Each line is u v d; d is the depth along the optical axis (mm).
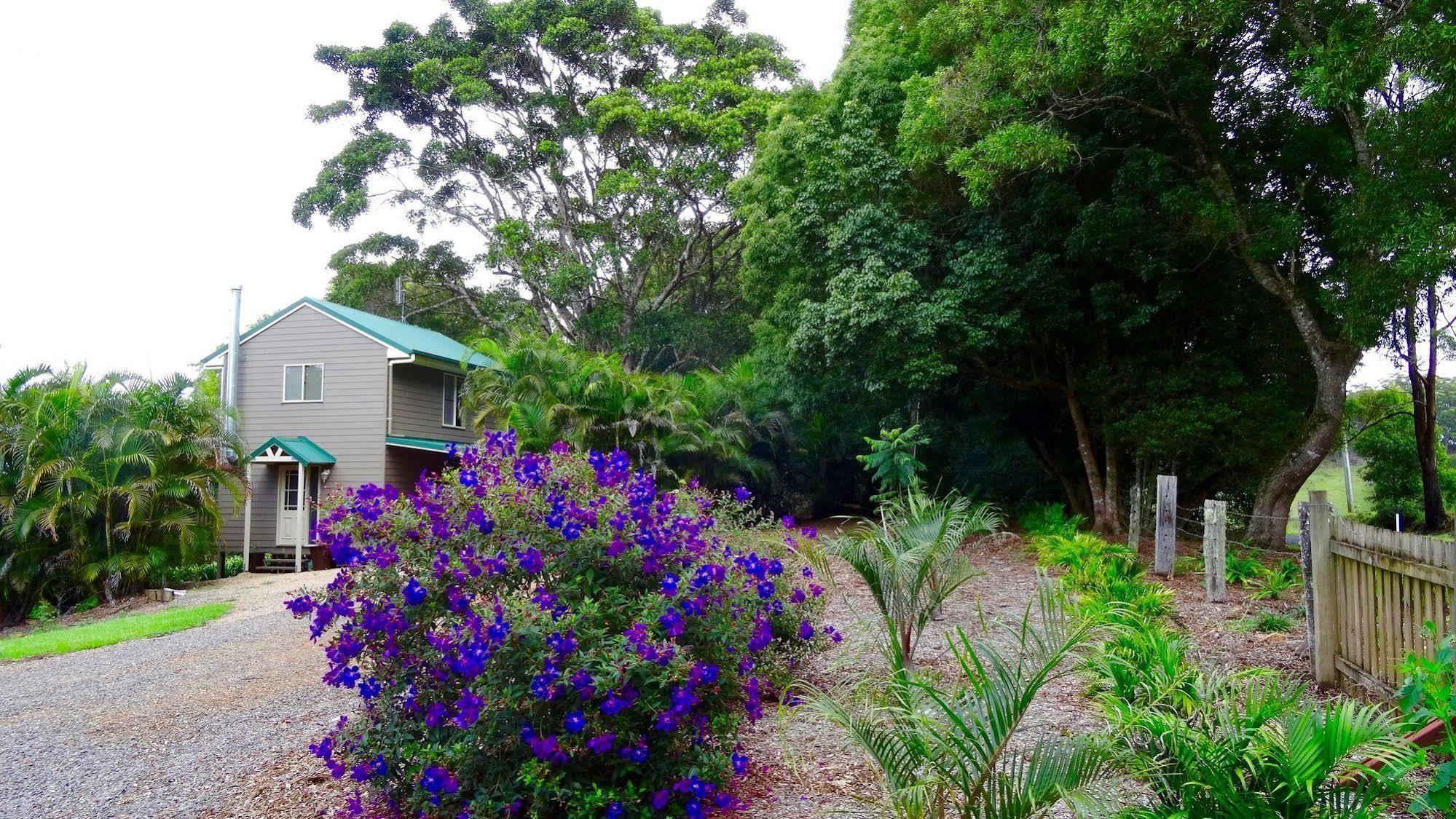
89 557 13992
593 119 26984
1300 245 12352
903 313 12609
